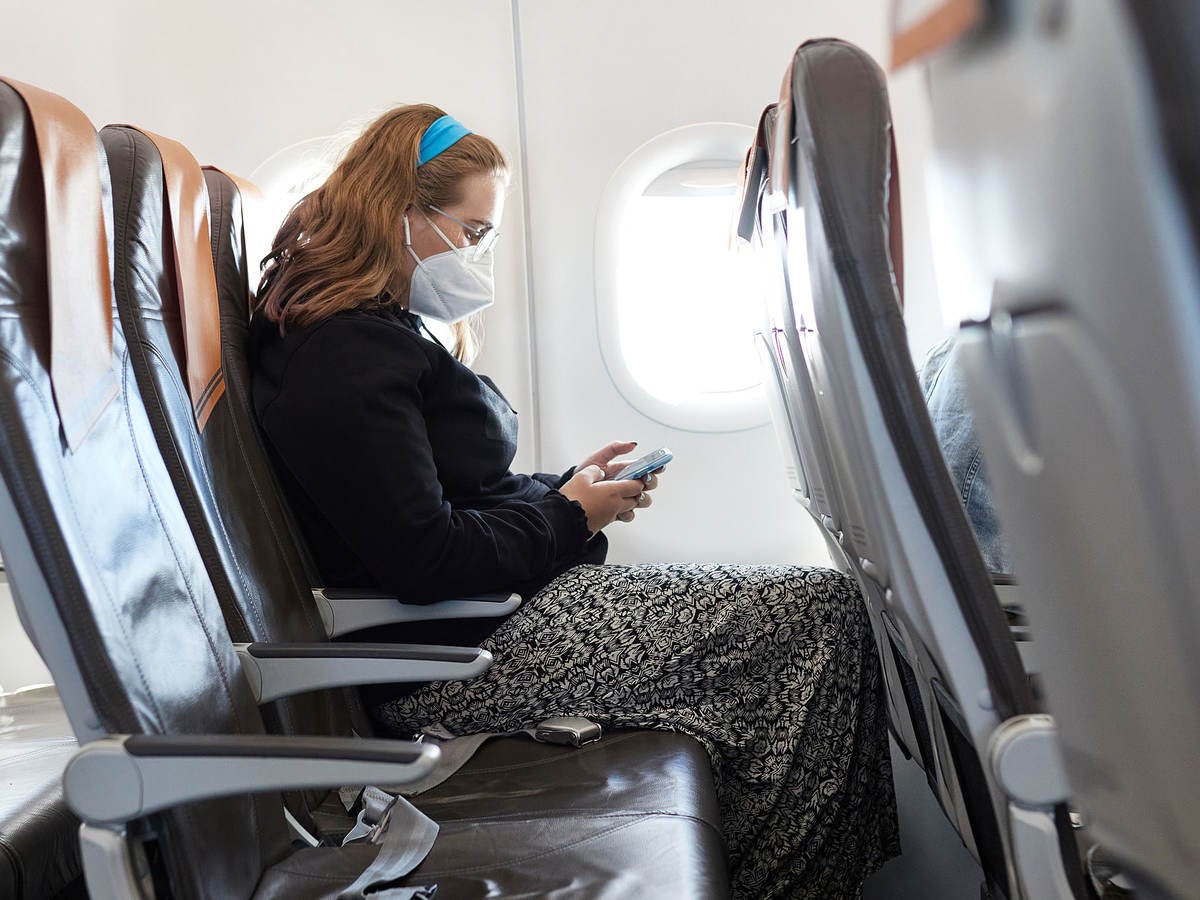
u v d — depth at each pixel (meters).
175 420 1.34
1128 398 0.36
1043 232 0.38
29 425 0.90
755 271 1.75
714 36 2.52
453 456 1.86
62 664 0.91
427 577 1.63
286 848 1.19
